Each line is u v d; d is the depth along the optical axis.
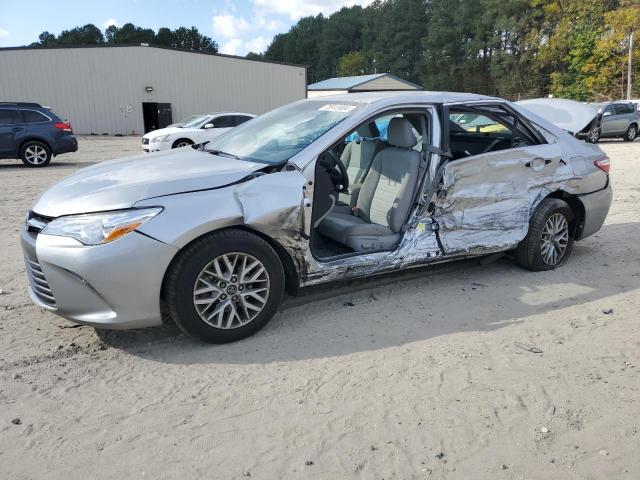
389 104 4.18
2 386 3.17
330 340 3.76
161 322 3.49
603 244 6.20
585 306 4.37
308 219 3.77
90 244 3.24
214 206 3.44
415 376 3.29
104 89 32.25
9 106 14.03
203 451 2.62
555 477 2.46
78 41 120.56
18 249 6.02
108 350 3.62
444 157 4.35
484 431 2.78
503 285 4.83
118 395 3.09
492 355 3.55
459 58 73.81
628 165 14.13
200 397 3.07
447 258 4.51
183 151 4.73
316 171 4.13
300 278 3.87
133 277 3.27
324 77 116.25
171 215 3.34
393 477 2.45
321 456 2.59
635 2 44.44
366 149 5.03
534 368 3.39
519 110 4.91
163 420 2.86
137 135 33.03
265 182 3.64
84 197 3.46
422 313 4.22
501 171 4.64
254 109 35.56
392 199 4.36
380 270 4.17
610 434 2.76
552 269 5.24
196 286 3.46
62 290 3.33
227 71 34.38
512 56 62.81
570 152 5.13
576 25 53.72
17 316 4.14
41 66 31.12
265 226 3.58
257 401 3.03
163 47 32.59
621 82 45.97
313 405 2.99
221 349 3.63
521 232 4.88
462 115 4.67
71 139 14.83
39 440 2.70
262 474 2.46
